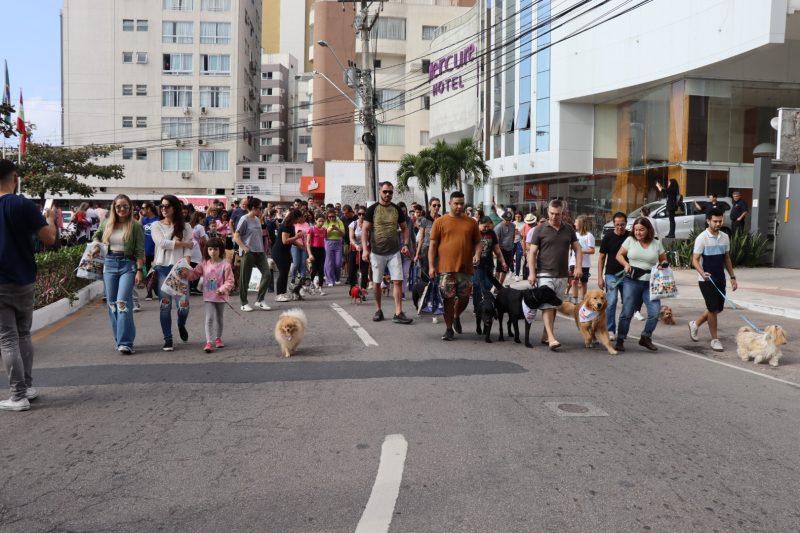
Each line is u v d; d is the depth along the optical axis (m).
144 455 4.82
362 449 4.95
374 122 28.30
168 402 6.21
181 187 61.28
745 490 4.25
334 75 55.38
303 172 61.25
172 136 61.16
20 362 5.97
